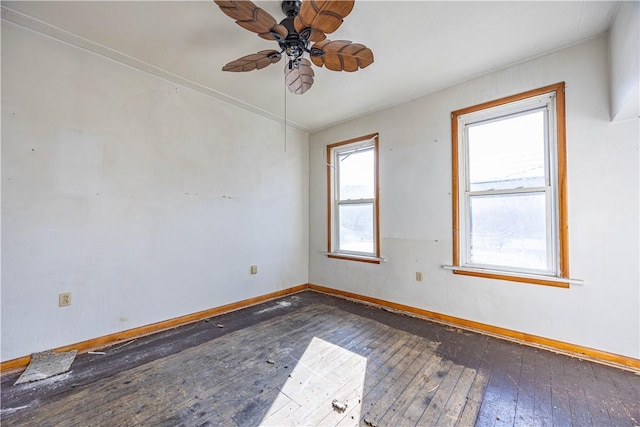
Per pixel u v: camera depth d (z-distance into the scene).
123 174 2.45
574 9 1.82
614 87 1.94
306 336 2.52
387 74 2.62
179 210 2.82
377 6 1.78
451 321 2.82
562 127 2.23
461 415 1.52
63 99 2.15
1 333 1.91
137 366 2.00
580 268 2.16
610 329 2.05
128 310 2.47
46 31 2.02
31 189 2.02
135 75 2.53
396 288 3.27
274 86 2.85
